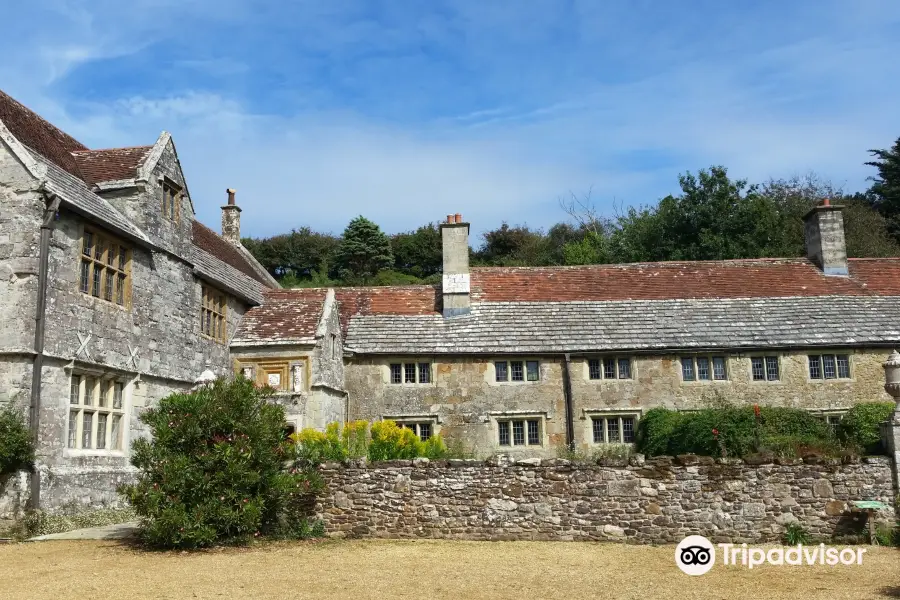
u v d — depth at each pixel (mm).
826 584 9555
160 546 11648
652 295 24094
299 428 19094
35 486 12992
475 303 23812
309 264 59344
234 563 10539
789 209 44406
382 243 57312
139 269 16938
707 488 12766
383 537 12789
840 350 21781
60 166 16672
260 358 20406
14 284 13516
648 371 21703
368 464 13062
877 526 12656
